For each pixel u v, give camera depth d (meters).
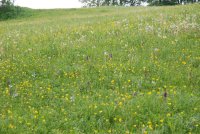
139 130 8.29
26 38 20.83
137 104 9.49
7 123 8.81
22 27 30.95
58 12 58.59
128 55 14.69
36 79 12.77
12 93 11.05
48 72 13.40
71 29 22.61
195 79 11.62
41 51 16.62
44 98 10.79
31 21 44.25
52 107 10.00
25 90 11.50
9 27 32.41
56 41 18.61
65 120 8.92
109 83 11.73
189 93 10.39
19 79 12.88
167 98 9.70
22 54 16.36
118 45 16.77
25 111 9.78
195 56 14.09
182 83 11.38
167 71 12.50
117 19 26.53
